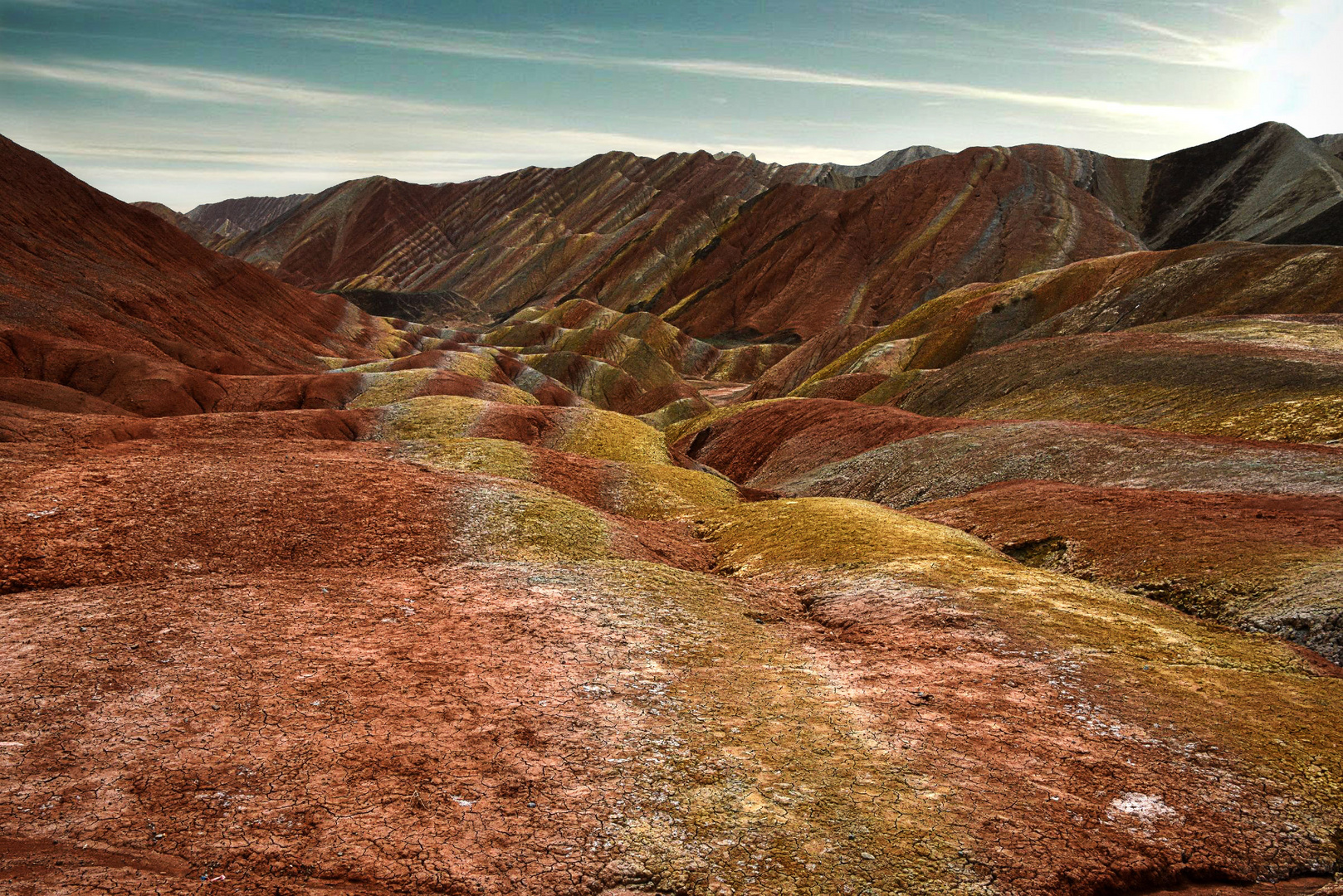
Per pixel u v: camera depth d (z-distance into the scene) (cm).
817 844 1519
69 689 1953
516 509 4169
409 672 2231
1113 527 4572
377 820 1479
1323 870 1645
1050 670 2550
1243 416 7031
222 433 7019
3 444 4197
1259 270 15100
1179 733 2159
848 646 2847
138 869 1252
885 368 19625
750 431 12606
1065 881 1488
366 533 3628
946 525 5347
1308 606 3102
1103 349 10712
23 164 18075
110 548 3109
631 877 1380
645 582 3438
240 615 2605
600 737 1908
